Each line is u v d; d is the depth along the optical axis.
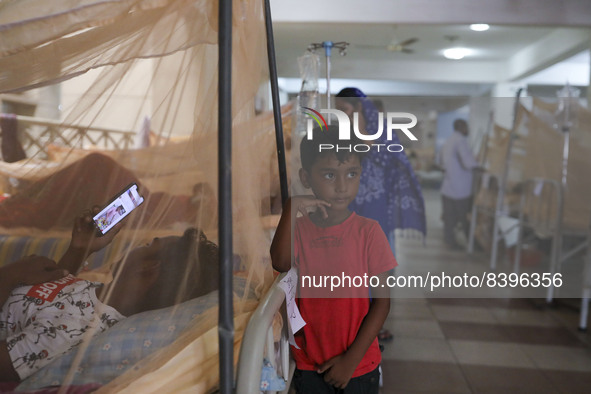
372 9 4.58
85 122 1.31
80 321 1.09
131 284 1.16
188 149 1.19
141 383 0.89
